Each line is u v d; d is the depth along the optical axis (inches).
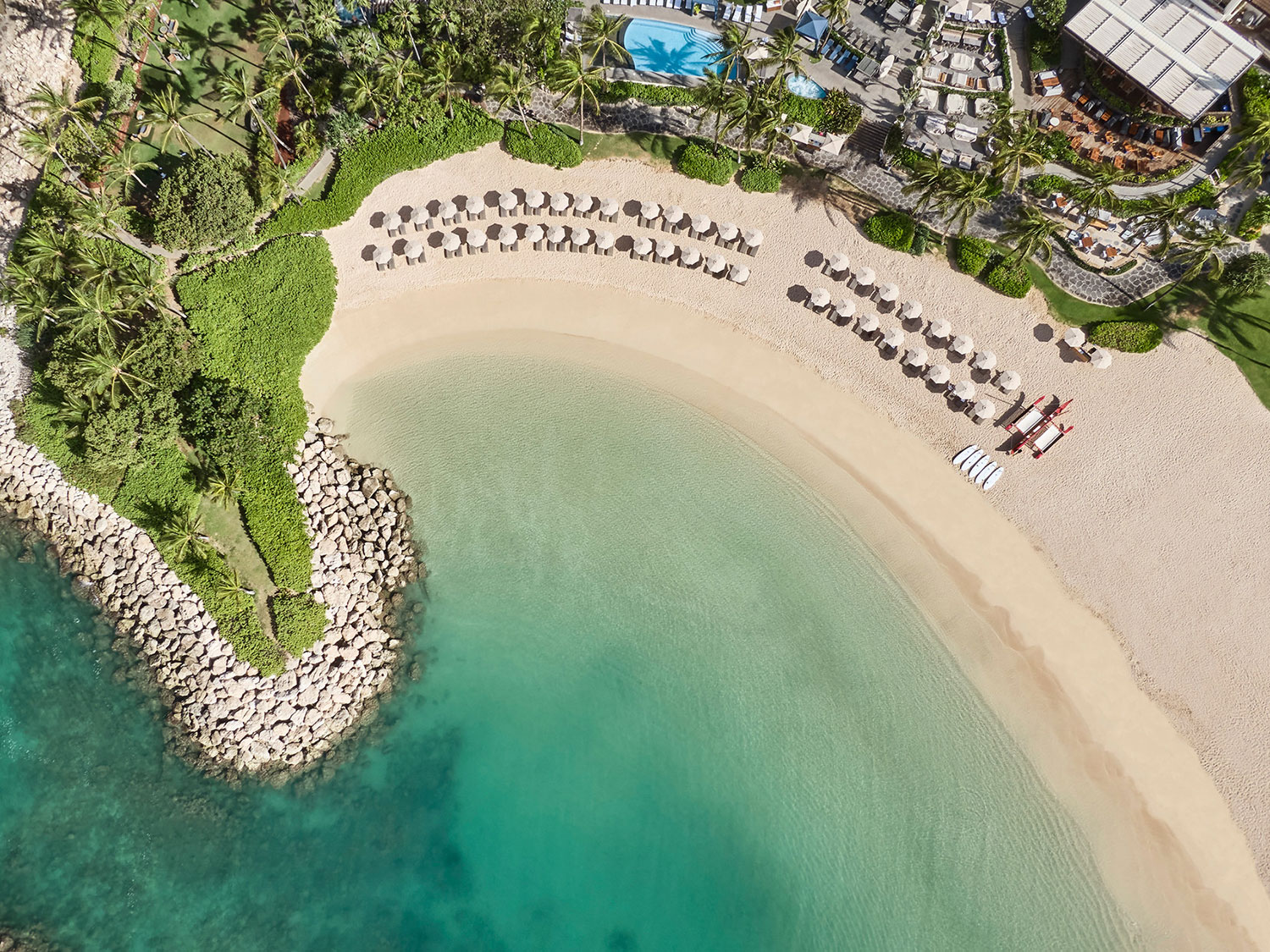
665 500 2220.7
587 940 1994.3
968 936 1942.7
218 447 2110.0
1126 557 2126.0
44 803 2114.9
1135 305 2231.8
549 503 2230.6
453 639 2177.7
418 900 2038.6
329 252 2340.1
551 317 2337.6
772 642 2122.3
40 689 2188.7
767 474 2225.6
